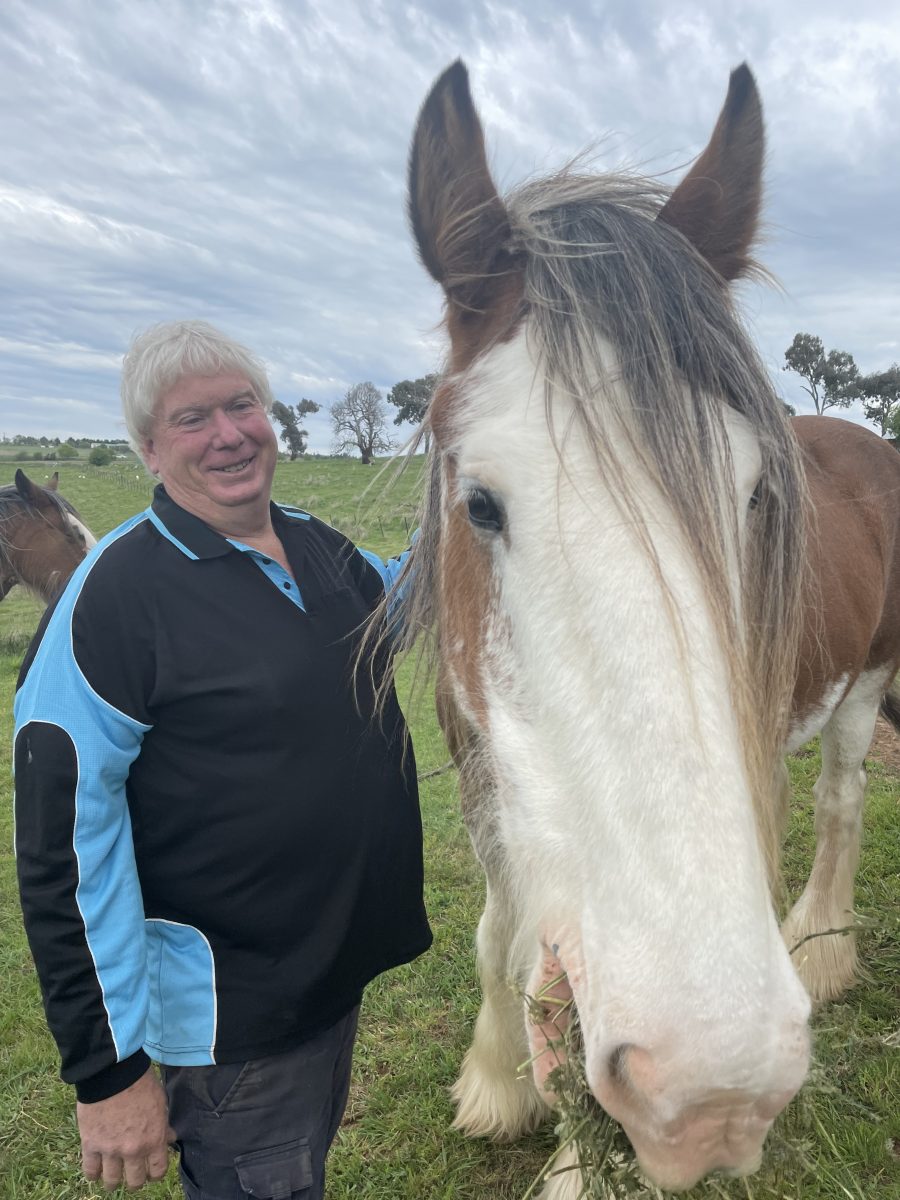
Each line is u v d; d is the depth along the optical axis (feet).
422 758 19.15
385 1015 10.11
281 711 4.93
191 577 4.97
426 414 6.16
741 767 3.61
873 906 11.44
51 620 4.80
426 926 6.13
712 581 3.87
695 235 5.39
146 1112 4.75
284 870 5.00
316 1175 5.35
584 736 3.82
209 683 4.80
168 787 4.89
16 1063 9.62
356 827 5.32
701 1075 3.18
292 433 109.19
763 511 4.84
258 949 5.02
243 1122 5.07
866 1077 8.36
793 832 13.97
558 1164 7.39
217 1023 4.94
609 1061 3.50
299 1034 5.09
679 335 4.39
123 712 4.65
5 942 12.28
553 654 4.03
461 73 5.01
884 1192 7.22
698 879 3.33
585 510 4.01
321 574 5.63
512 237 5.11
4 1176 8.11
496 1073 8.27
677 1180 3.42
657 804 3.45
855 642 9.42
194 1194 5.27
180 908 5.02
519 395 4.50
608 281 4.53
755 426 4.50
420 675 6.78
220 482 5.09
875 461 10.91
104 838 4.58
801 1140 4.70
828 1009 9.62
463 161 5.12
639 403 4.15
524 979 5.84
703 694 3.59
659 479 4.00
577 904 3.96
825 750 10.93
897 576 10.75
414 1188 7.73
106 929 4.57
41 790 4.44
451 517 5.29
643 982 3.33
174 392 5.01
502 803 4.70
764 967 3.30
